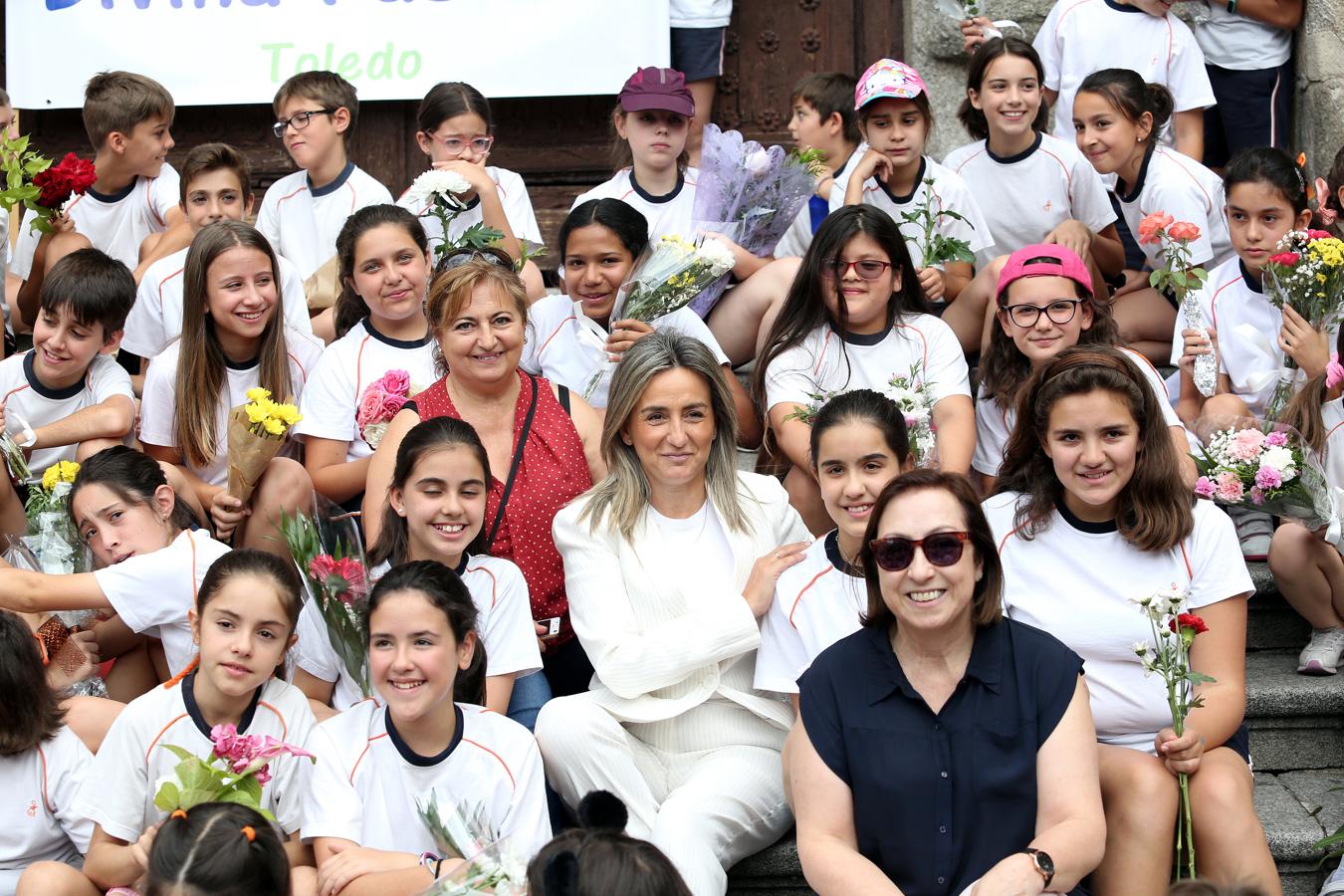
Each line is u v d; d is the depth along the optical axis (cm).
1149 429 335
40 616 367
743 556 360
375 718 326
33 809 323
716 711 350
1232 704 330
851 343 434
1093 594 340
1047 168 536
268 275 431
